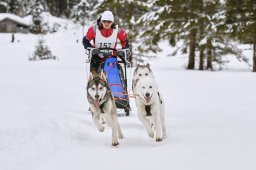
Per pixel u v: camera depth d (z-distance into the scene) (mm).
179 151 5121
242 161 4492
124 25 27578
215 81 15805
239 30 22266
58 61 39625
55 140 5781
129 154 5078
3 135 5621
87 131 6637
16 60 39625
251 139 5684
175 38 26219
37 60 40656
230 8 22625
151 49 28188
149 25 25797
